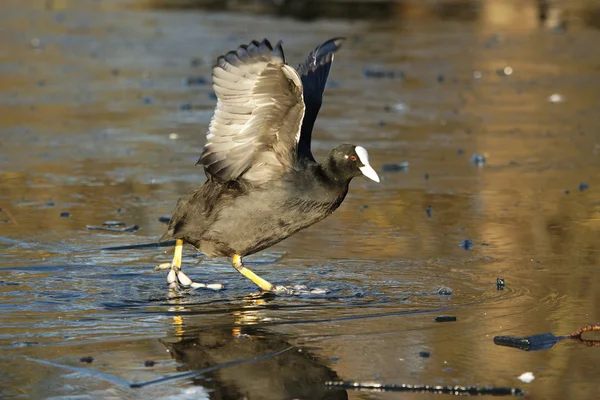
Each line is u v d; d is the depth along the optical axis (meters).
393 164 17.03
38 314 9.79
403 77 24.75
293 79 9.54
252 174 10.48
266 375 8.30
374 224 13.67
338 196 10.59
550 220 13.84
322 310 10.02
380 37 29.97
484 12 34.47
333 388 8.07
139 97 22.33
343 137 18.92
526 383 8.10
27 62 25.91
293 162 10.42
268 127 10.19
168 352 8.80
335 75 24.88
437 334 9.29
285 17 33.25
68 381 8.12
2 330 9.30
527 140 18.94
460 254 12.17
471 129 19.81
